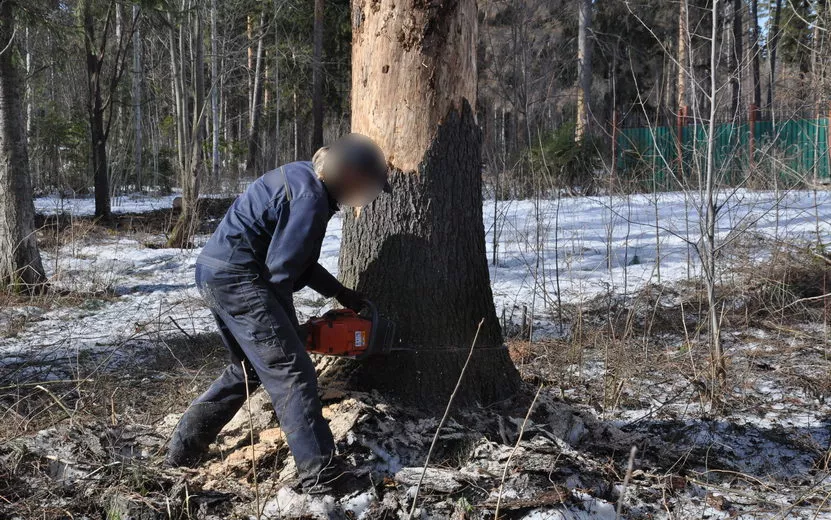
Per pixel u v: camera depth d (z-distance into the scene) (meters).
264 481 2.91
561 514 2.70
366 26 3.49
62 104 27.62
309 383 2.81
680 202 9.59
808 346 4.96
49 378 4.48
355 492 2.77
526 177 11.92
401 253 3.46
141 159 25.44
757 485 3.08
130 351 5.10
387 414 3.19
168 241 11.20
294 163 2.93
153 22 16.16
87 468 2.92
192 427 3.02
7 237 7.32
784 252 6.40
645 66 26.22
